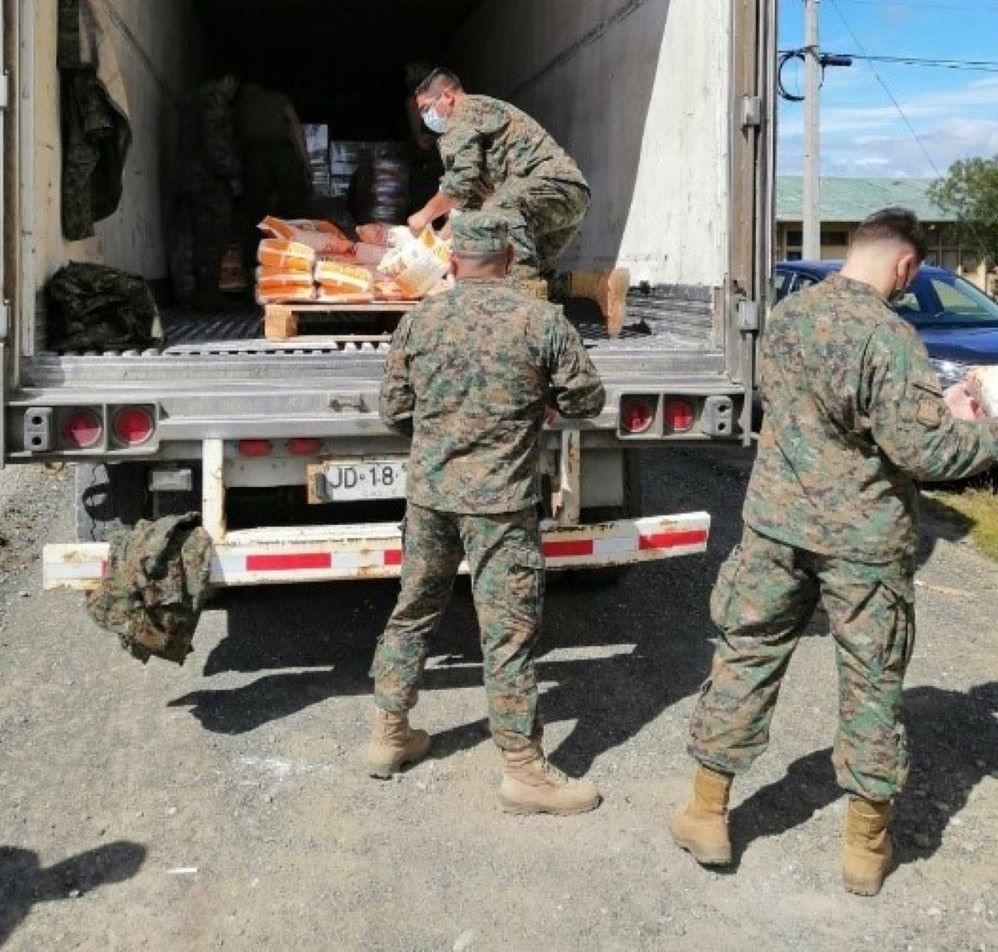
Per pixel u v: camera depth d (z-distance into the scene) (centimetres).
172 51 785
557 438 399
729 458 827
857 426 271
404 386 333
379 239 543
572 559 400
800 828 324
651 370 413
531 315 319
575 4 643
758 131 405
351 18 990
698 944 272
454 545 332
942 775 355
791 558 284
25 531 616
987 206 2722
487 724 386
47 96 409
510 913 284
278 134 831
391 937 274
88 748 369
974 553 605
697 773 305
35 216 379
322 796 339
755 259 404
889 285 283
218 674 429
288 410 373
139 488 410
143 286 426
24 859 306
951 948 271
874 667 278
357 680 423
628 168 555
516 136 471
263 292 469
